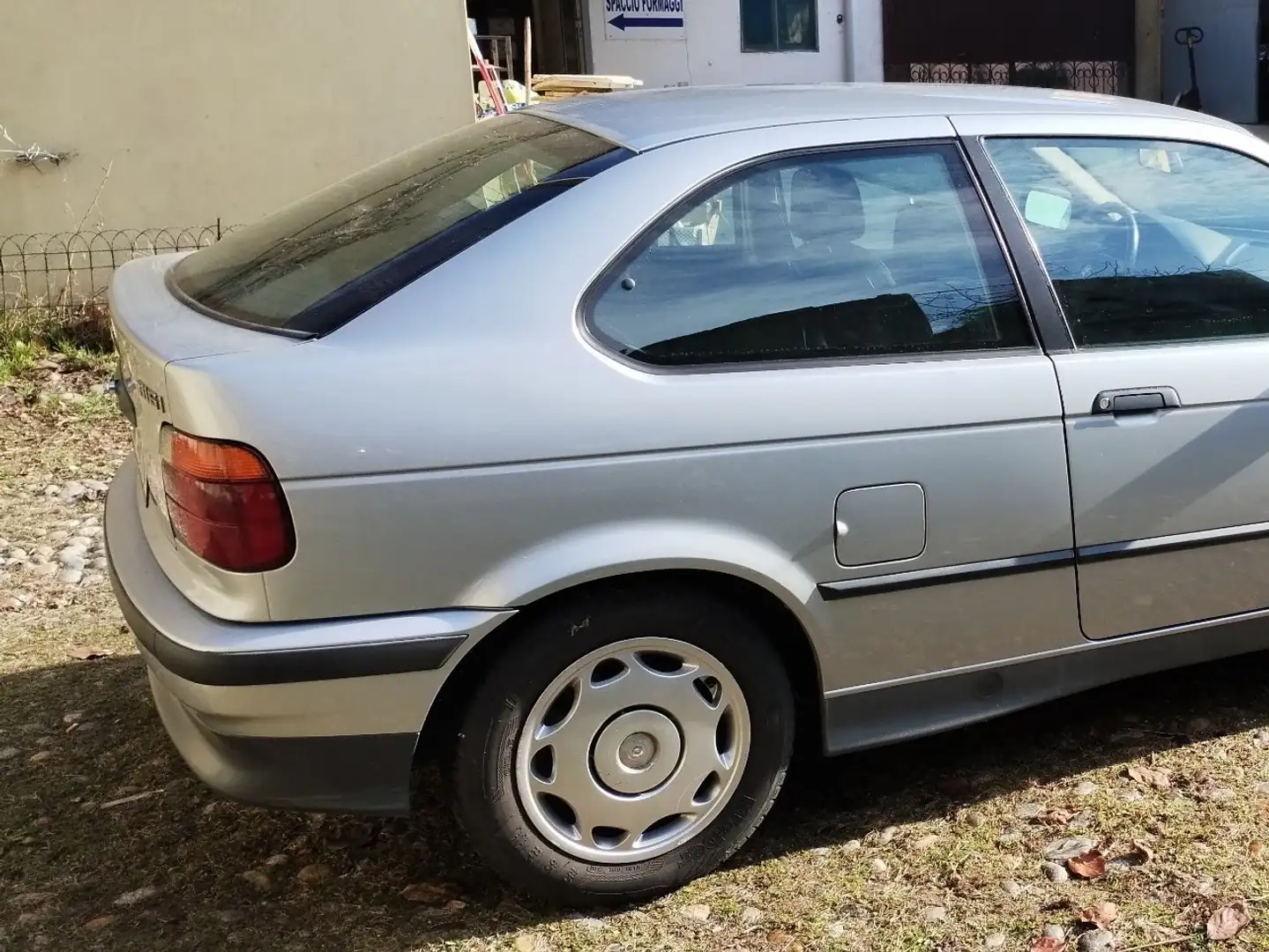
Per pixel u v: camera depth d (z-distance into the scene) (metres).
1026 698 2.88
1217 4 14.36
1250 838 2.78
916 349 2.64
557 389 2.33
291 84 7.36
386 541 2.23
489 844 2.45
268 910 2.59
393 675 2.27
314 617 2.23
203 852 2.79
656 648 2.48
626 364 2.40
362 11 7.36
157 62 7.14
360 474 2.21
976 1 12.92
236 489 2.16
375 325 2.30
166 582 2.38
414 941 2.49
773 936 2.50
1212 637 3.06
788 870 2.73
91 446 5.88
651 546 2.37
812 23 12.27
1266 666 3.66
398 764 2.36
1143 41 13.82
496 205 2.49
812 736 2.81
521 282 2.38
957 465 2.62
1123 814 2.90
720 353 2.48
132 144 7.21
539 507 2.31
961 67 13.05
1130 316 2.87
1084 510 2.77
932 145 2.78
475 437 2.27
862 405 2.53
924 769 3.17
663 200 2.50
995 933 2.51
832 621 2.59
